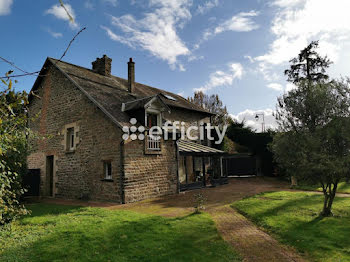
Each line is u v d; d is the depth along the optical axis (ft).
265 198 32.99
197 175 56.85
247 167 72.59
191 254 14.73
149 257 14.38
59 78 46.29
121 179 33.86
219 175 61.05
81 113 40.98
